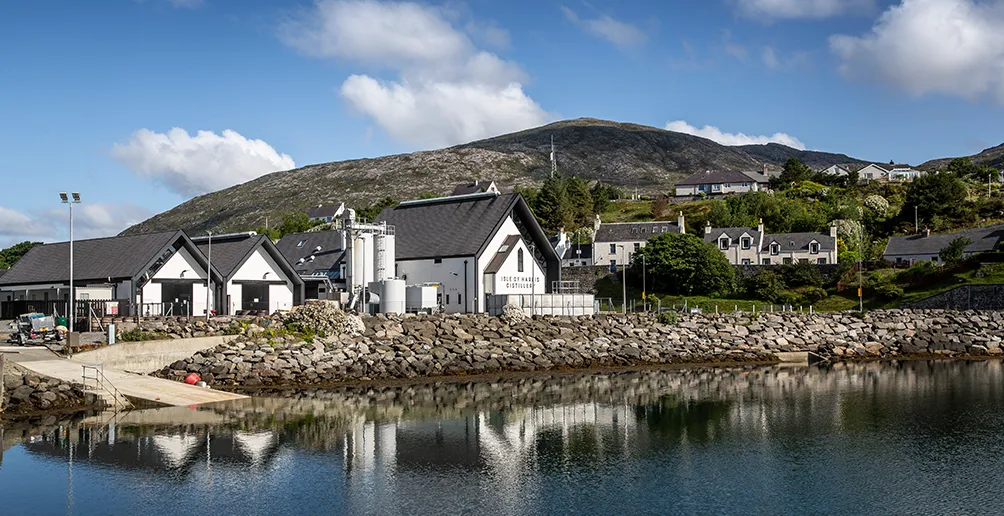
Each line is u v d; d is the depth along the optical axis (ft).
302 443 122.72
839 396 166.91
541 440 125.90
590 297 251.39
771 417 144.56
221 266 232.53
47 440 121.70
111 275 210.38
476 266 246.47
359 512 93.15
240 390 169.99
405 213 281.95
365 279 244.83
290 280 246.68
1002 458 116.57
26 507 93.97
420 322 211.20
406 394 168.14
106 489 100.42
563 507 95.25
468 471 108.99
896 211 536.01
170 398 152.76
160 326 184.75
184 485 102.17
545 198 565.94
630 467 111.34
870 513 93.86
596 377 197.67
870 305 304.30
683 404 156.66
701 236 468.34
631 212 600.80
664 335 237.04
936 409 152.25
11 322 204.95
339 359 187.01
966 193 516.32
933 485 103.91
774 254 434.30
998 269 298.76
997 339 251.80
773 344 241.96
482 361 202.80
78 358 160.97
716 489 102.01
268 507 94.58
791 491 101.35
